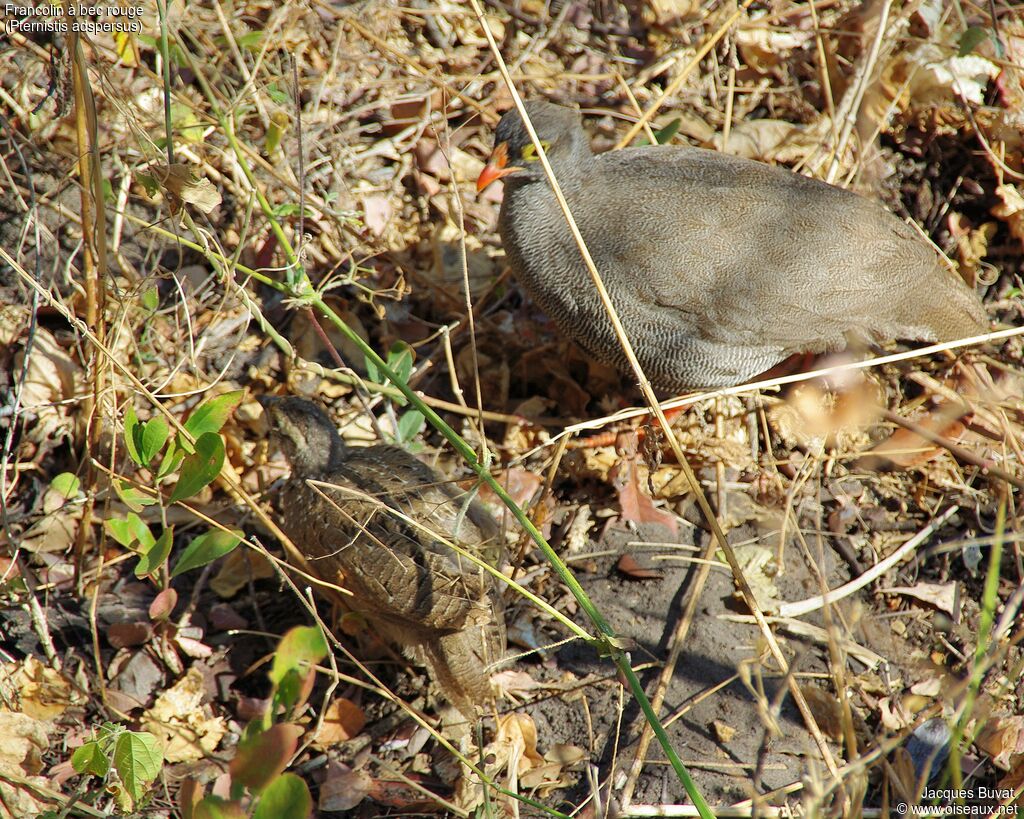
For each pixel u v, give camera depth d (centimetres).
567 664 801
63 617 801
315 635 580
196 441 634
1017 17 1188
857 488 930
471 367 988
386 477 771
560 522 891
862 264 881
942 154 1107
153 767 612
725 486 912
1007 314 1046
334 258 1006
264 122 927
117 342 795
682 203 873
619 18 1213
